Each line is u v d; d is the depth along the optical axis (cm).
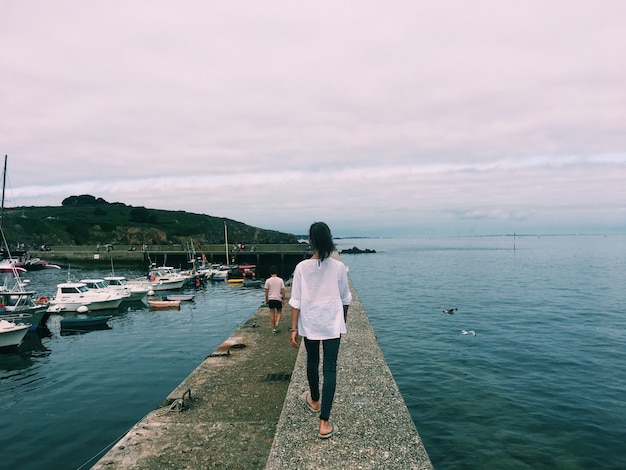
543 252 13062
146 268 6462
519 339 1906
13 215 10656
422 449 342
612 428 1001
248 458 435
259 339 995
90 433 970
